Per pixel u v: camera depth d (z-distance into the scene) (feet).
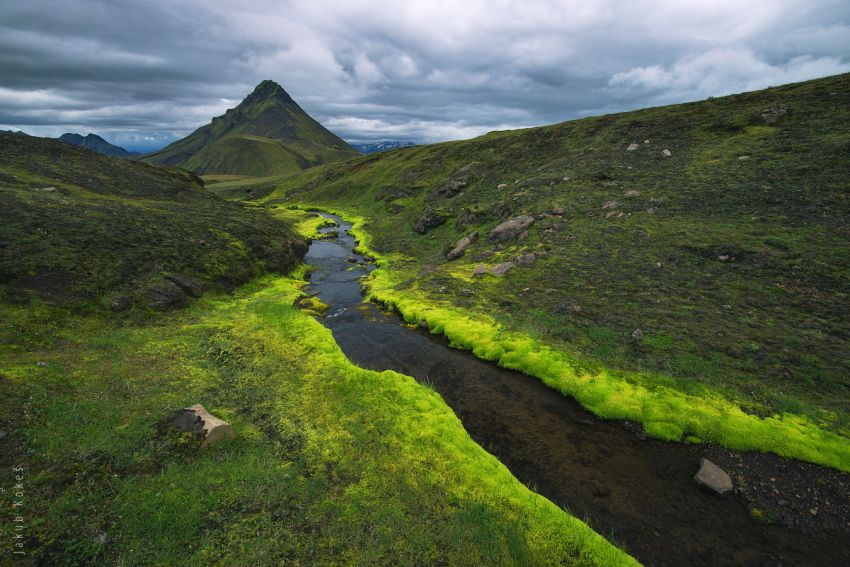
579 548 38.22
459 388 70.90
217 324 91.81
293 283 137.90
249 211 242.17
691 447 53.01
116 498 39.11
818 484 45.55
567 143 247.50
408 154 436.76
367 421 57.26
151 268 104.22
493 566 36.22
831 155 128.57
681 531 41.50
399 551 37.14
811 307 76.69
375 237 235.61
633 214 135.13
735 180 136.46
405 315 104.12
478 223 179.42
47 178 164.14
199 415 51.34
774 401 56.95
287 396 63.41
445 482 46.01
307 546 37.01
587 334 80.48
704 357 67.97
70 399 53.36
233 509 40.34
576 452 53.83
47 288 81.82
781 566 37.55
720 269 95.71
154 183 219.41
